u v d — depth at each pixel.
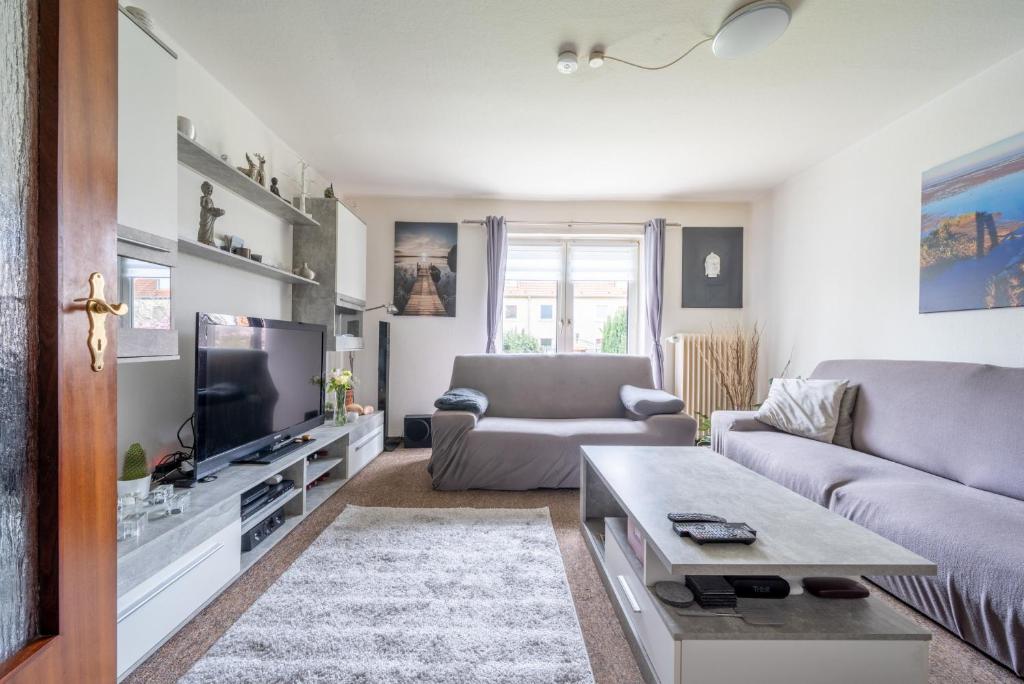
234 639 1.28
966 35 1.79
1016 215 1.89
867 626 1.01
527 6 1.66
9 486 0.49
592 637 1.32
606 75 2.10
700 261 4.02
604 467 1.78
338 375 2.90
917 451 1.92
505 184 3.64
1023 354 1.88
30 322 0.50
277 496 1.99
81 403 0.55
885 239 2.59
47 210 0.51
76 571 0.54
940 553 1.28
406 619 1.38
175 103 1.44
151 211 1.35
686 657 0.98
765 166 3.22
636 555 1.38
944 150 2.23
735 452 2.44
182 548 1.30
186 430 1.90
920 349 2.37
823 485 1.75
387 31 1.81
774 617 1.04
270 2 1.65
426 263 4.00
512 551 1.85
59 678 0.52
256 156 2.28
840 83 2.15
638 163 3.17
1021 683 1.12
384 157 3.10
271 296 2.68
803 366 3.31
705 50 1.91
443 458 2.63
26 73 0.50
